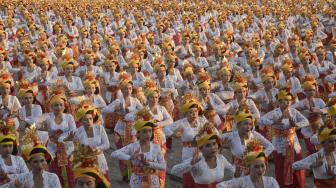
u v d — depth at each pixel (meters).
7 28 24.45
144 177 7.61
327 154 7.51
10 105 10.79
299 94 12.46
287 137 9.07
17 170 7.45
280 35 21.61
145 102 11.18
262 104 11.45
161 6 31.09
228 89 11.99
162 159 7.66
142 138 7.61
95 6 31.95
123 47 20.16
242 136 8.03
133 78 13.43
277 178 9.20
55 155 8.96
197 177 7.26
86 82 11.63
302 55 13.98
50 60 15.02
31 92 10.08
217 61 16.45
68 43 21.52
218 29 22.84
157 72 12.85
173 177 10.49
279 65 15.29
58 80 12.39
